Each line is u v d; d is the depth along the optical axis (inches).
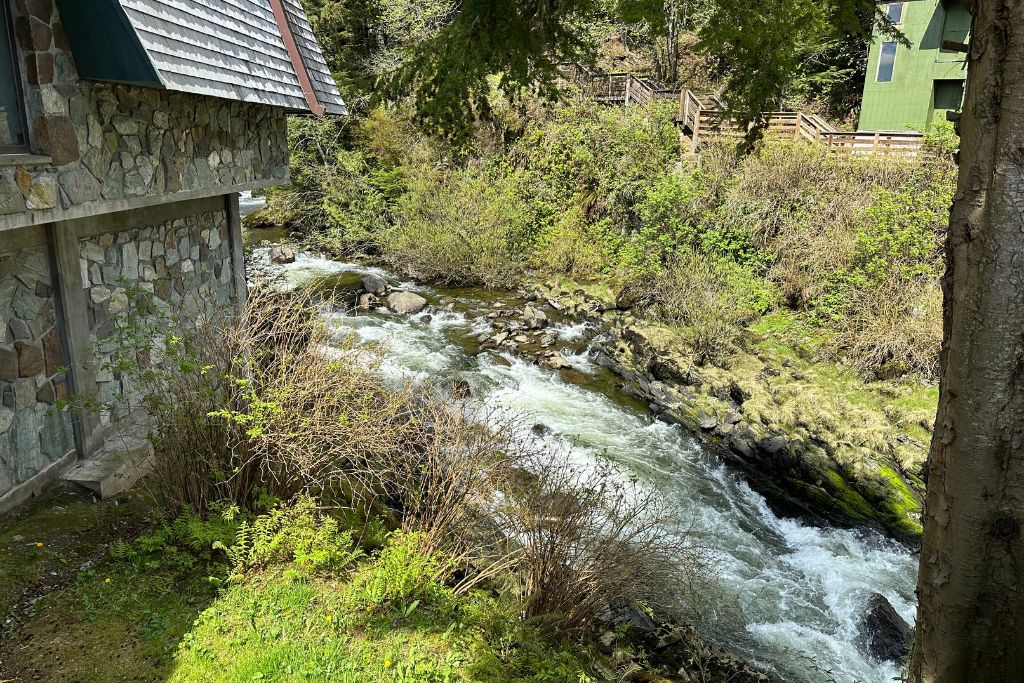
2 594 149.2
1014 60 79.3
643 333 466.9
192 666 138.8
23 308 176.4
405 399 206.1
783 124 689.6
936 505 92.7
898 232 452.4
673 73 975.6
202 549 174.1
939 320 399.2
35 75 151.2
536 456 240.4
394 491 214.1
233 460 185.8
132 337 202.4
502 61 214.2
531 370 427.8
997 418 84.4
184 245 261.6
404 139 698.8
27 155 149.7
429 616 163.2
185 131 223.1
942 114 805.2
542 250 633.6
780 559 268.4
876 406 379.9
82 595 155.1
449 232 613.3
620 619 200.5
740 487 317.1
